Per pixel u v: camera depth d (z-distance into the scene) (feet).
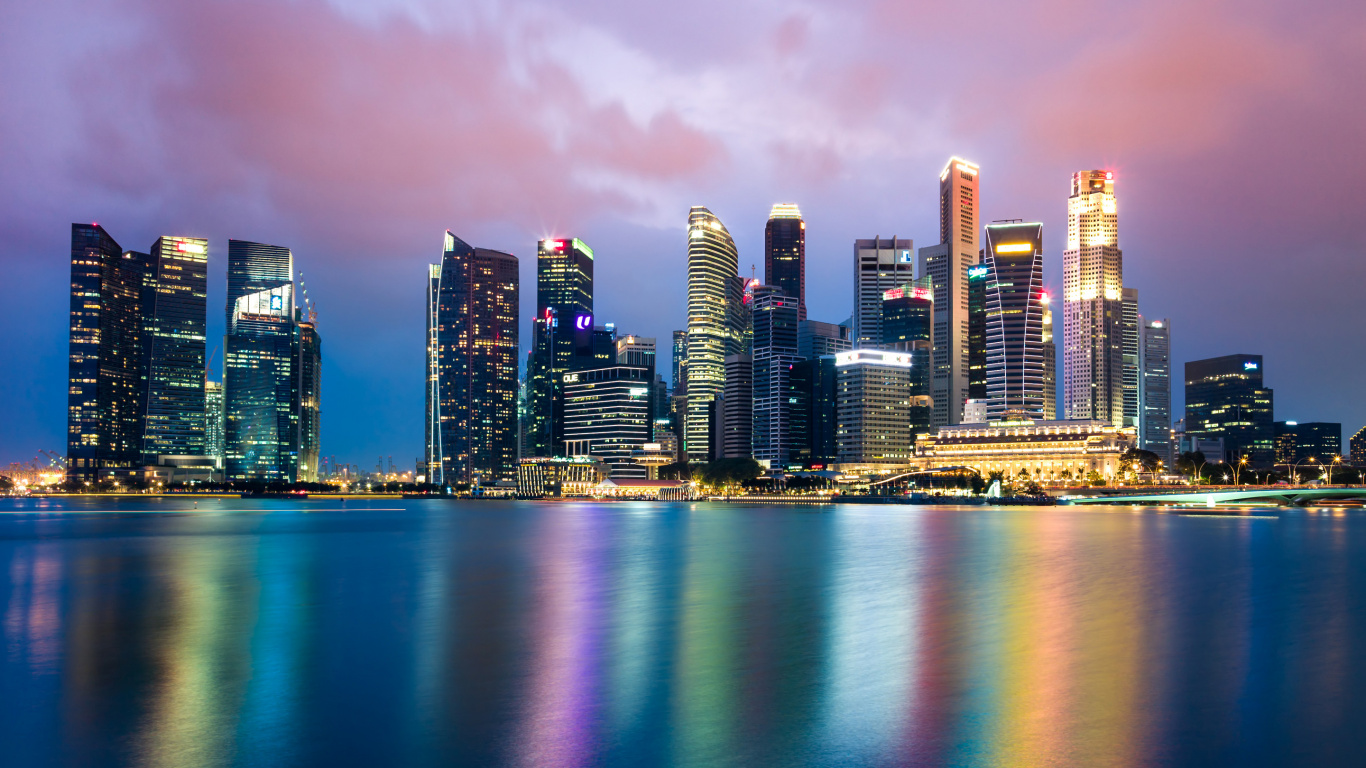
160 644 219.82
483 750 138.51
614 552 507.71
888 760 134.21
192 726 150.82
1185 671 189.57
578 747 139.95
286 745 141.28
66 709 160.97
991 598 304.09
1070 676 185.47
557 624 249.14
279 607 283.18
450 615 266.77
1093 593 314.96
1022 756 136.36
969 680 181.57
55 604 290.76
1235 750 139.13
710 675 186.09
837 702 164.76
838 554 485.56
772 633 234.58
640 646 216.33
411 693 171.53
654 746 140.46
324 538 652.48
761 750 138.62
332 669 191.11
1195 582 347.77
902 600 297.33
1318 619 257.96
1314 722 153.07
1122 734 146.41
